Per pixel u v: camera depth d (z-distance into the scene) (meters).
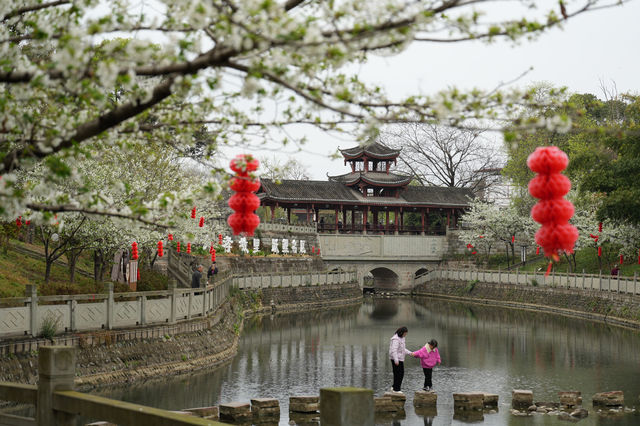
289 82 7.60
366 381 26.34
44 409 9.11
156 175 34.03
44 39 7.69
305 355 32.88
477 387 25.41
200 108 9.55
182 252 57.56
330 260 81.88
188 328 28.19
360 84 8.05
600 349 35.62
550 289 61.22
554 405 21.73
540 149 8.93
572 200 64.44
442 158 96.81
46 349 9.16
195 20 7.18
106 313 23.45
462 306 67.44
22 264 36.41
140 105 7.87
